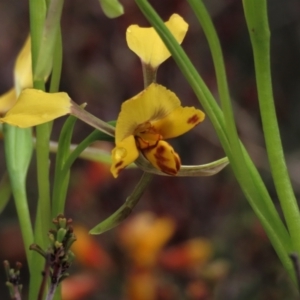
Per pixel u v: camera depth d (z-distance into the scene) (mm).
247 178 512
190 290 808
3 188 572
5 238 1127
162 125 511
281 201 516
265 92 516
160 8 1138
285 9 1392
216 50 507
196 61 1195
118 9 543
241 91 1230
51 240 505
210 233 1028
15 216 1172
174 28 532
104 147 976
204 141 1172
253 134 1173
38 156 525
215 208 1056
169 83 1138
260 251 929
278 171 516
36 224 531
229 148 512
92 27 1200
